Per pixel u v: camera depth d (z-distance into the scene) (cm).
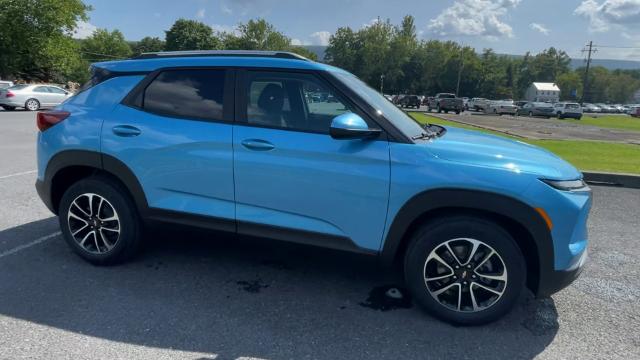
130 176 365
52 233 464
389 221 315
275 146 329
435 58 9944
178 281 370
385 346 289
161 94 366
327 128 327
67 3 3775
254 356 274
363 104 324
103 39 10531
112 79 382
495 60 11462
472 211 310
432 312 320
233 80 350
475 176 296
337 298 350
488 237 300
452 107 4550
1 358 262
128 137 363
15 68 3753
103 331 294
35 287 350
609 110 7775
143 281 367
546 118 4266
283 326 309
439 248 312
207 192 351
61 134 383
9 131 1318
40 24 3672
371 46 9056
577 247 302
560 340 304
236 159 338
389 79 9344
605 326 324
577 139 1706
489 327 317
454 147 316
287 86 340
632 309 351
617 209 640
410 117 382
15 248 424
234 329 303
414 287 320
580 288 386
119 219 377
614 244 496
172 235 385
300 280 379
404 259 325
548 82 13425
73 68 4134
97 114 376
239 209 346
